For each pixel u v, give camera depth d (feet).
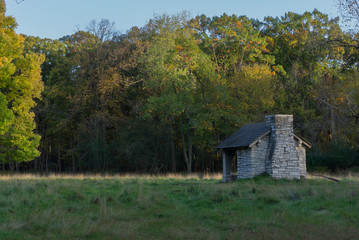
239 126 137.90
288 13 187.01
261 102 139.03
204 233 37.73
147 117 144.36
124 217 44.73
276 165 86.07
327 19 170.71
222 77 150.00
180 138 167.32
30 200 49.37
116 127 162.61
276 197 54.13
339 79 145.07
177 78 136.77
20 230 37.19
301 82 153.89
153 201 53.62
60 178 95.09
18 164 181.47
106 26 161.07
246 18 177.17
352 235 35.96
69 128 172.86
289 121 88.84
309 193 57.26
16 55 109.09
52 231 37.60
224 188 65.72
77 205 49.73
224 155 99.25
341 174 119.14
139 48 151.94
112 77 152.15
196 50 147.23
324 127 142.20
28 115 114.83
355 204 48.98
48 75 178.60
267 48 181.88
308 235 36.27
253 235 36.60
